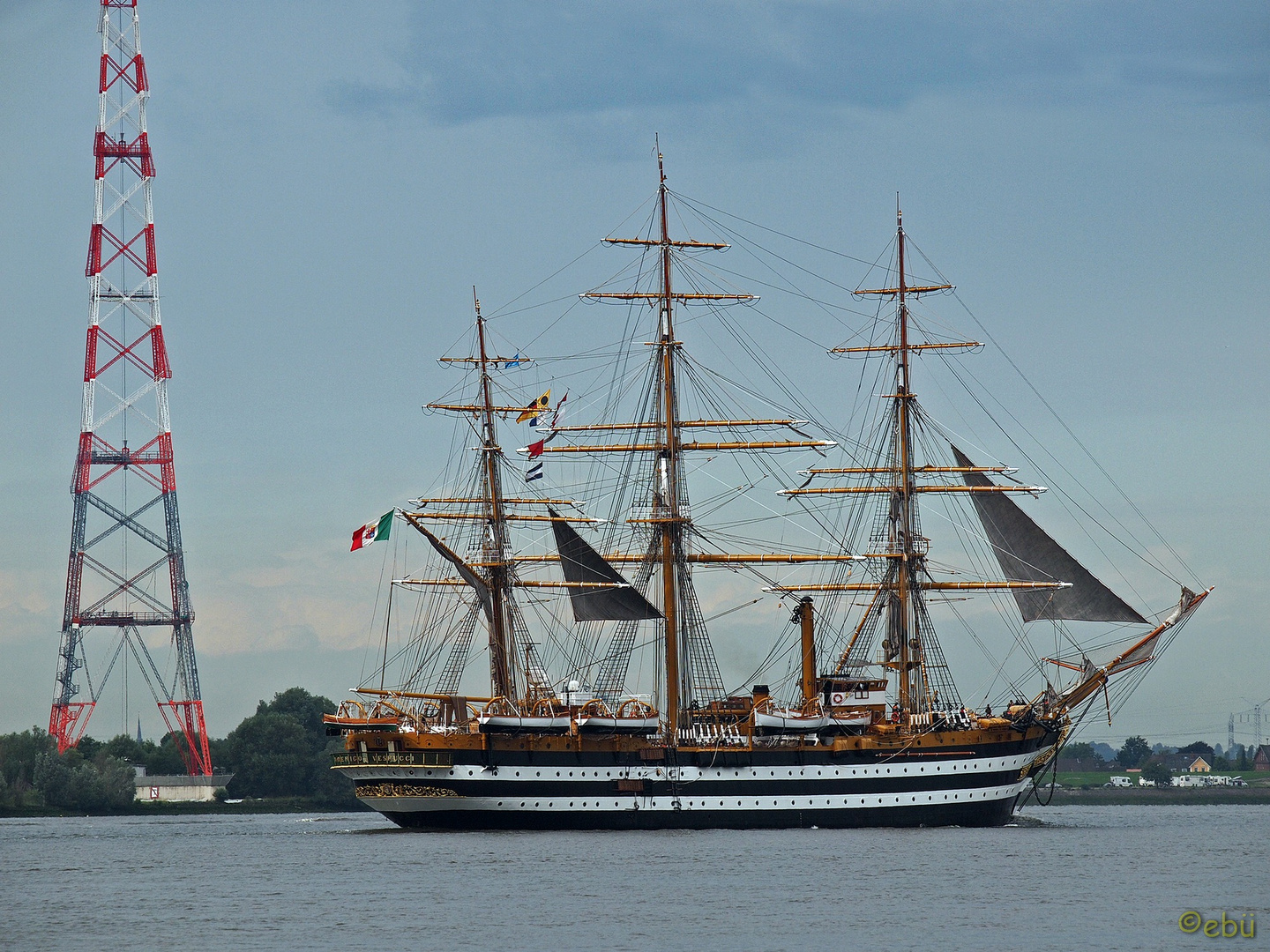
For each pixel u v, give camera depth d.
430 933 126.50
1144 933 124.00
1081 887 149.00
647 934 124.38
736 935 123.88
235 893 152.38
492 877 157.38
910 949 118.00
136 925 133.25
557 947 119.94
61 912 141.38
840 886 148.75
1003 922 129.25
